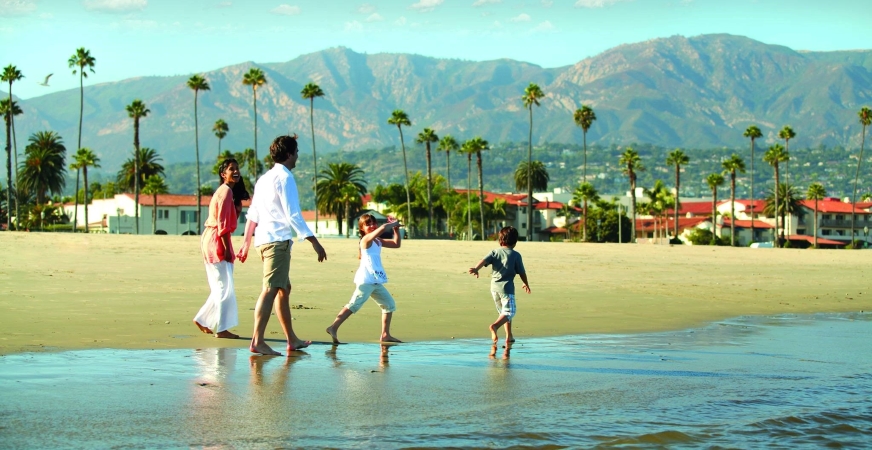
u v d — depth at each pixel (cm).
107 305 1113
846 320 1237
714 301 1489
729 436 504
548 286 1689
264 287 786
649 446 475
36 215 10069
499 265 927
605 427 514
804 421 546
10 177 8544
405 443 461
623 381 673
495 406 566
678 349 884
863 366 781
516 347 877
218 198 880
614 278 1998
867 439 509
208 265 877
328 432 481
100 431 466
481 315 1164
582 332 1025
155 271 1758
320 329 971
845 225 12781
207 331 890
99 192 14775
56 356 707
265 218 794
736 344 934
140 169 11425
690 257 3412
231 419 506
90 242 3366
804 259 3438
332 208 9819
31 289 1280
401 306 1239
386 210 11488
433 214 11544
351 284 1570
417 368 714
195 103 8638
